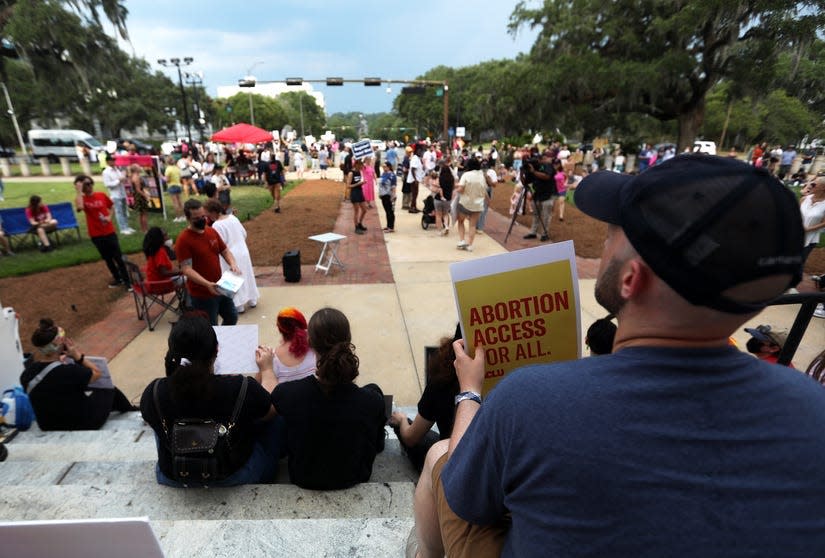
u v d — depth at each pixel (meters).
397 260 8.64
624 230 0.67
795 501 0.60
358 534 1.93
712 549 0.57
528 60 26.72
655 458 0.60
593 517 0.60
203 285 4.63
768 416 0.63
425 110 98.19
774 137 37.97
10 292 7.00
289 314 3.38
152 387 2.29
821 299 1.87
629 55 22.27
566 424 0.63
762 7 17.20
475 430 0.78
